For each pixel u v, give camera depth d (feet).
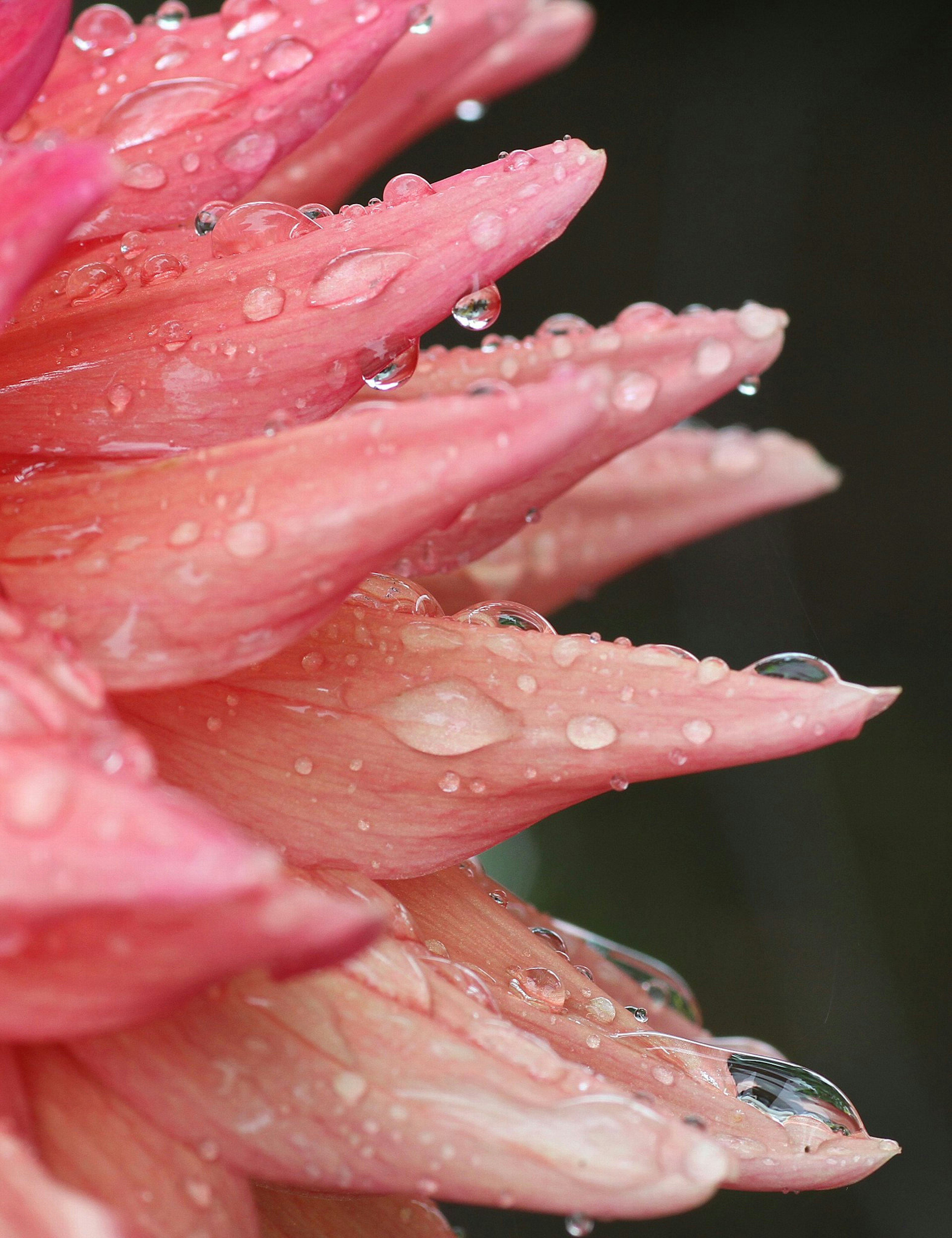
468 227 0.84
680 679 0.84
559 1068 0.82
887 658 1.57
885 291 1.75
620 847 1.43
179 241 0.87
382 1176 0.81
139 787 0.76
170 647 0.81
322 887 0.83
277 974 0.76
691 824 1.45
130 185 0.88
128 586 0.81
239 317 0.84
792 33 1.81
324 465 0.80
